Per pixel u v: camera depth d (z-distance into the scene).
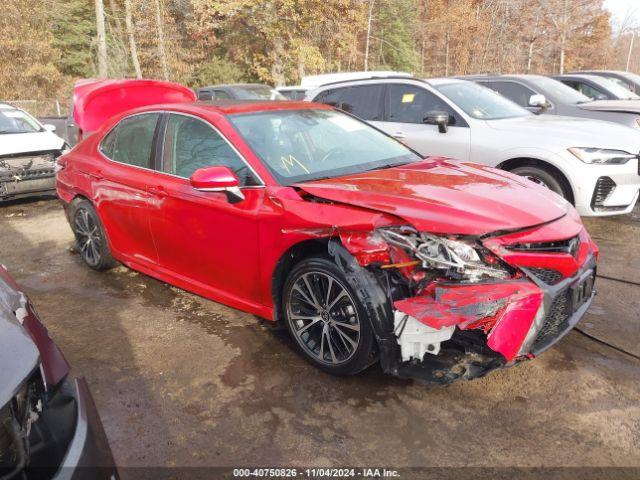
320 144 3.87
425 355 2.90
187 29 34.75
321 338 3.20
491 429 2.69
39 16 31.81
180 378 3.27
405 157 4.05
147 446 2.68
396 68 45.78
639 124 7.92
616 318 3.83
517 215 2.84
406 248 2.70
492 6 41.84
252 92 14.49
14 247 6.21
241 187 3.43
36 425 1.66
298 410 2.91
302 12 28.84
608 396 2.91
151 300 4.47
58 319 4.17
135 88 6.91
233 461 2.55
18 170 7.87
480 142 6.02
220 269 3.72
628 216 6.65
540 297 2.61
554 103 8.88
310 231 3.03
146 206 4.15
